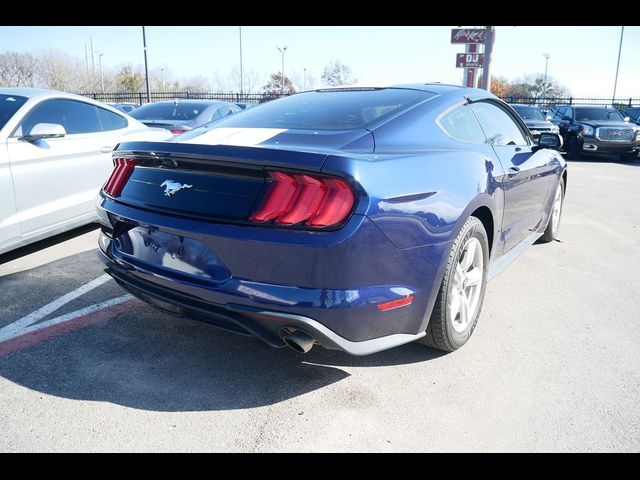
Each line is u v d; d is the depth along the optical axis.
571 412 2.42
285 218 2.13
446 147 2.87
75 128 4.89
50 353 2.86
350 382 2.65
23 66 48.69
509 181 3.38
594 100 30.81
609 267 4.60
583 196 8.41
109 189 2.84
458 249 2.66
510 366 2.83
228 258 2.24
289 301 2.15
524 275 4.36
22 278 4.00
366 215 2.13
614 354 2.98
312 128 2.74
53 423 2.27
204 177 2.36
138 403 2.43
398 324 2.44
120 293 3.73
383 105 2.98
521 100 33.16
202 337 3.09
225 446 2.16
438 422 2.34
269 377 2.69
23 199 4.21
